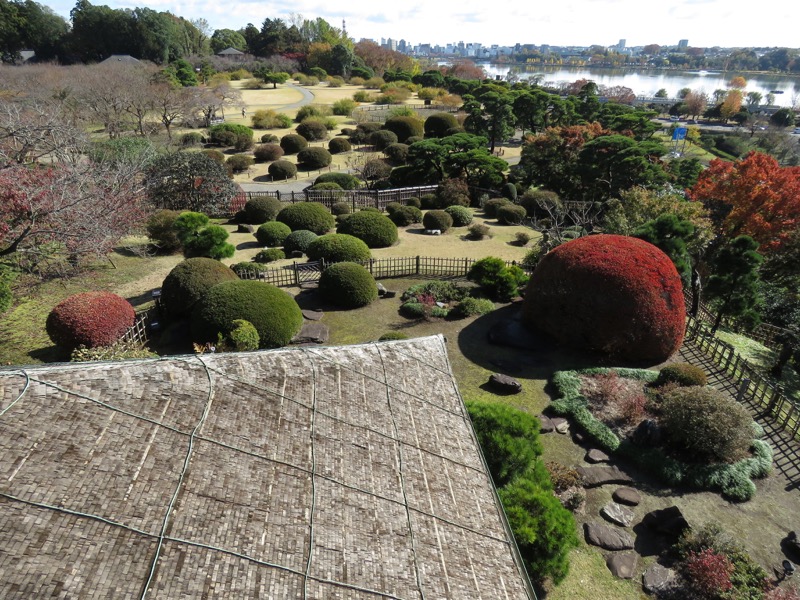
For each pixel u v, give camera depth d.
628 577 9.08
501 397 14.21
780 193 25.83
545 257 17.28
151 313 17.61
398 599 5.28
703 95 102.69
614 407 13.51
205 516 5.08
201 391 6.45
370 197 34.62
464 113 64.06
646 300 15.04
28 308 17.83
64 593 3.96
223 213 30.84
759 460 11.70
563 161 39.03
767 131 74.50
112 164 26.69
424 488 6.87
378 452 7.05
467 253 25.53
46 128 20.33
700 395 12.05
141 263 22.47
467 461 7.81
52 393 5.42
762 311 22.19
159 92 47.56
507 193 35.38
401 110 59.31
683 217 23.89
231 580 4.66
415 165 37.59
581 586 8.91
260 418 6.60
